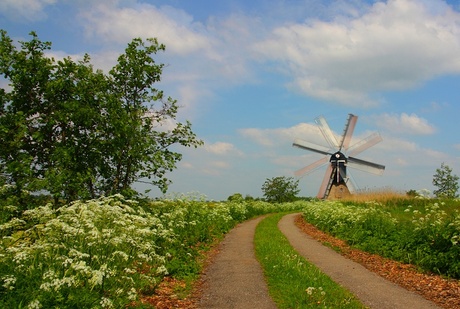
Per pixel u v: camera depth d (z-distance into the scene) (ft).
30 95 48.49
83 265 20.54
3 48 46.14
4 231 28.25
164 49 56.03
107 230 25.17
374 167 193.16
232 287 33.17
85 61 52.01
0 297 19.35
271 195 254.06
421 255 42.52
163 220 46.88
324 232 80.84
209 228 69.15
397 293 31.50
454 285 34.12
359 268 42.24
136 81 55.16
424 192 50.83
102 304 20.25
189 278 35.81
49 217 28.19
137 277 27.58
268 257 45.57
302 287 30.58
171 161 54.24
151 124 56.54
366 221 62.23
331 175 194.39
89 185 50.72
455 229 42.19
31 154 48.55
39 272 21.65
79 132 49.70
